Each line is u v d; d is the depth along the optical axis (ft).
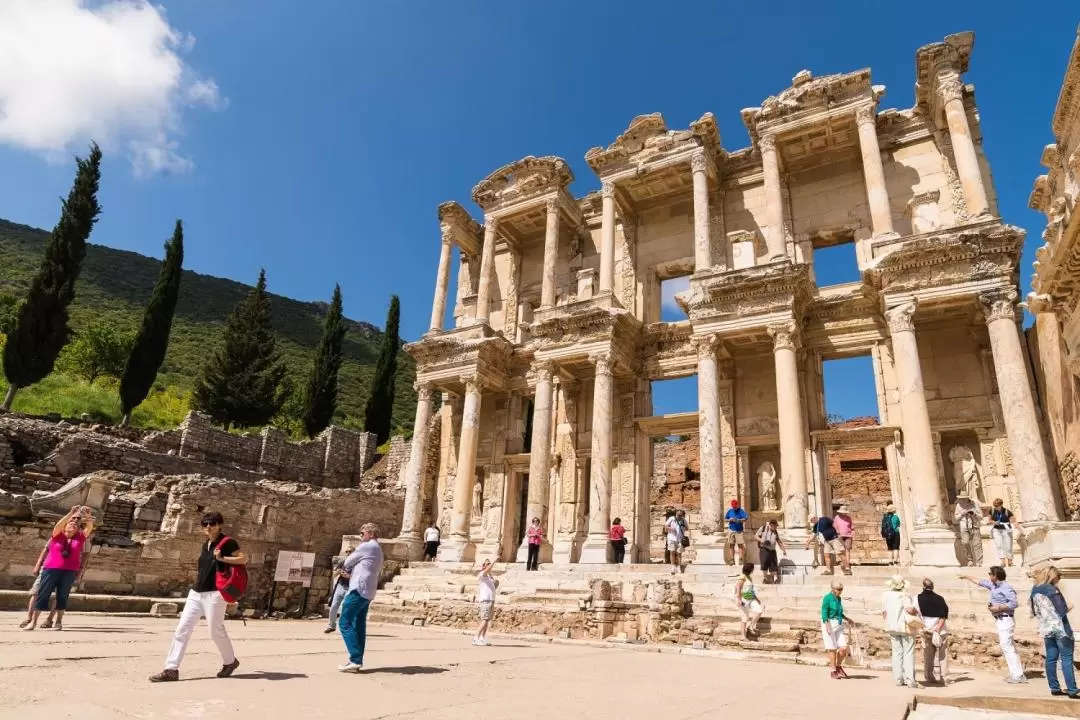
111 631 42.42
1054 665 32.81
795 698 29.58
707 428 77.56
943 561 61.57
